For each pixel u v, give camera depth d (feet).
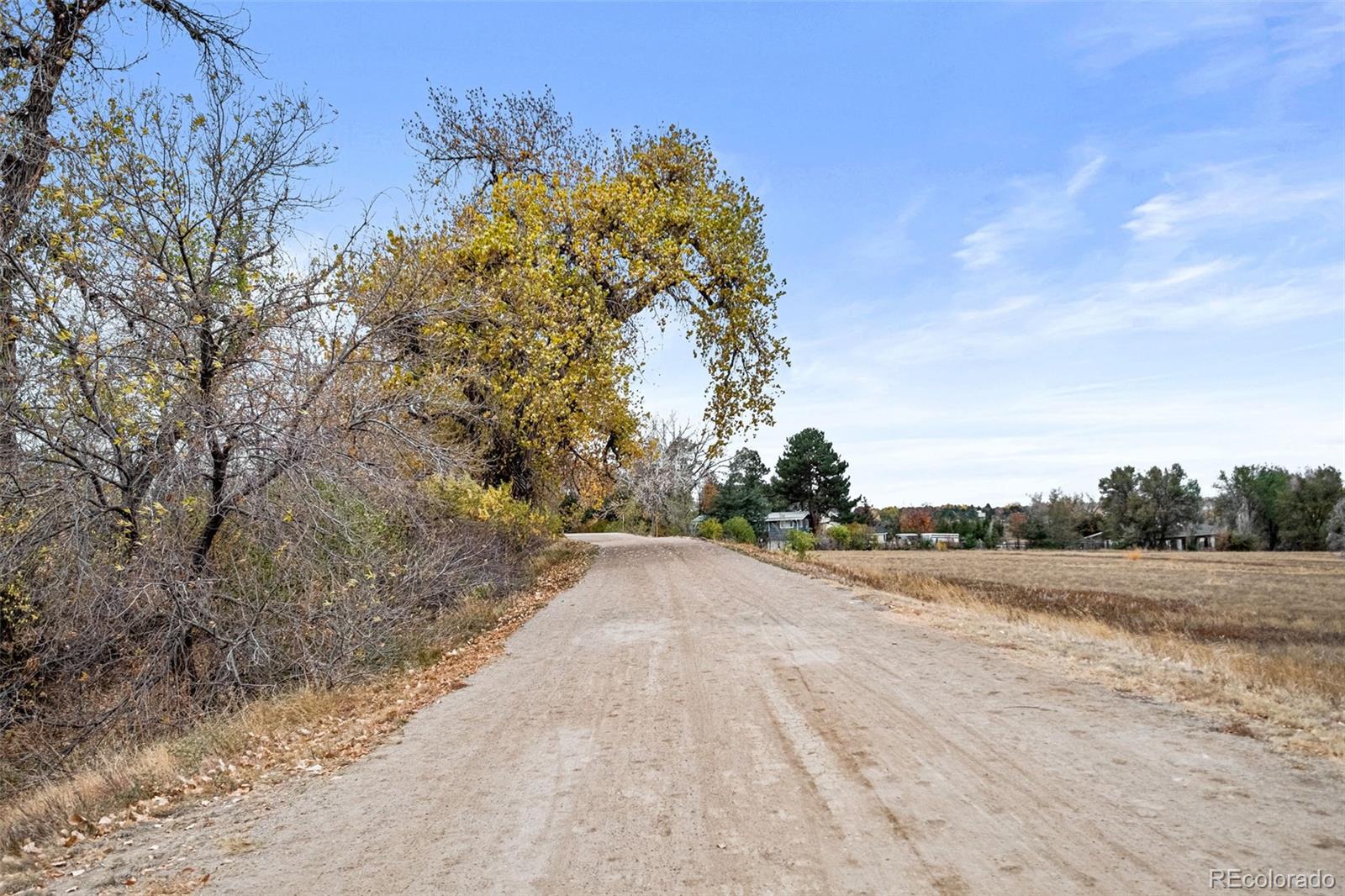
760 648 34.22
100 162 34.76
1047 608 83.92
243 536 39.42
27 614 35.55
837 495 304.30
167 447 35.14
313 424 37.50
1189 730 19.63
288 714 28.84
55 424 33.53
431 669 36.19
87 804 21.40
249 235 39.34
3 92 36.91
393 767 21.70
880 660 30.42
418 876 14.73
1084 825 14.57
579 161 96.22
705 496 281.33
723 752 20.51
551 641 39.55
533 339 70.59
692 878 13.79
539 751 21.95
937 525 375.86
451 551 52.49
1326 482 294.25
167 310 35.88
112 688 37.55
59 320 32.78
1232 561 203.62
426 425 51.49
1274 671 28.71
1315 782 15.87
